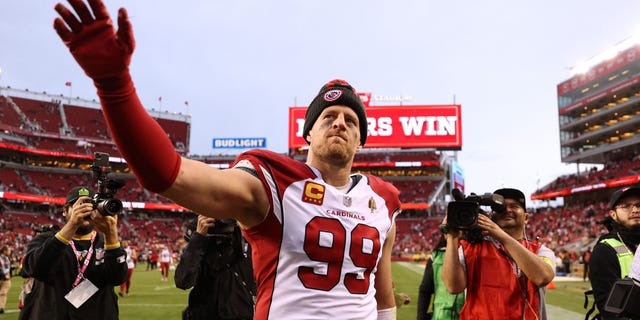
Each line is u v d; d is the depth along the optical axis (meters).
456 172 68.56
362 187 2.01
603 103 56.56
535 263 3.34
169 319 9.86
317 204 1.76
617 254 3.50
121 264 3.92
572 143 60.44
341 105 1.97
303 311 1.67
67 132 59.81
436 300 4.28
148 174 1.27
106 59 1.12
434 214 62.12
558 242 44.03
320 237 1.71
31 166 56.16
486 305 3.54
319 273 1.70
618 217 3.71
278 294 1.71
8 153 53.19
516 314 3.48
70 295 3.78
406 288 17.39
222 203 1.53
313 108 2.02
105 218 3.69
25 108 58.75
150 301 13.02
